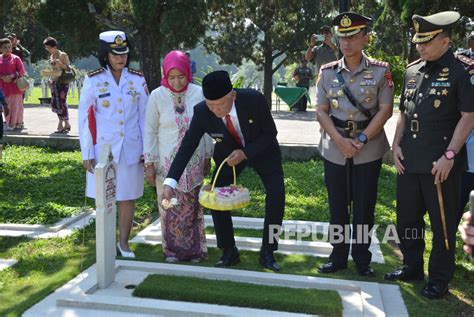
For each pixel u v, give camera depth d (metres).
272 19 22.88
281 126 11.83
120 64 4.46
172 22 13.62
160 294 3.79
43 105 18.58
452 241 3.93
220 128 4.18
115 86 4.52
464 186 4.73
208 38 23.59
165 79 4.37
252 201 6.42
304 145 8.85
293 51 23.20
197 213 4.58
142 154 4.60
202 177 4.55
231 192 3.99
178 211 4.49
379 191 6.89
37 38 30.17
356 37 4.05
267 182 4.40
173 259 4.57
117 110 4.49
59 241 5.12
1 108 7.51
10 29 28.41
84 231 5.11
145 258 4.68
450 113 3.81
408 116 3.99
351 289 3.97
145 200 6.46
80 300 3.68
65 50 26.97
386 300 3.91
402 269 4.29
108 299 3.70
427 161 3.85
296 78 17.61
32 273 4.39
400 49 25.38
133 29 13.83
